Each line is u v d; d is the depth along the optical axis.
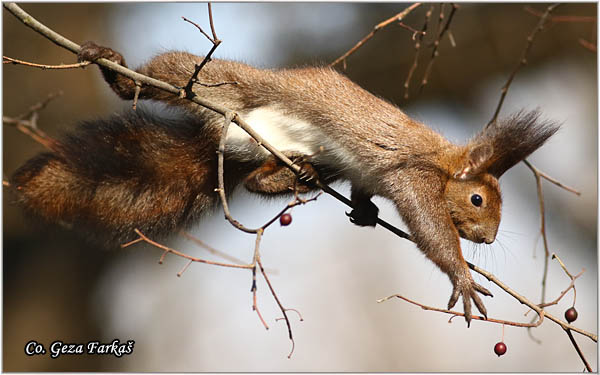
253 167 9.98
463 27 17.56
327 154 9.84
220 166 7.59
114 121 9.84
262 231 7.48
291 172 9.62
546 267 10.76
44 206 9.11
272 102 9.88
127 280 20.42
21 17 8.08
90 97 17.75
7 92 17.19
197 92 9.75
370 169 9.79
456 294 8.75
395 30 17.77
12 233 18.20
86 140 9.54
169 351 19.94
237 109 9.84
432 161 9.95
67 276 19.08
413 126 10.20
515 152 10.25
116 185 9.43
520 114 10.42
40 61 17.56
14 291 18.56
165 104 9.79
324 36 18.28
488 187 9.99
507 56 17.58
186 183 9.83
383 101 10.36
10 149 16.97
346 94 10.09
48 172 9.14
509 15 17.44
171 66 9.80
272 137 9.77
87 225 9.38
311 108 9.88
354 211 10.21
